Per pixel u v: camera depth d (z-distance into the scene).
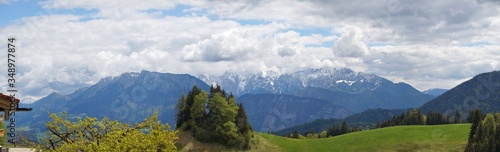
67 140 31.16
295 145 158.25
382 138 159.25
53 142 32.16
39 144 32.25
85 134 32.38
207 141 141.12
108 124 33.00
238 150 139.88
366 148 153.12
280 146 154.25
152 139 32.69
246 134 145.00
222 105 144.62
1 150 35.72
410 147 149.62
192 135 145.12
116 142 30.52
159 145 34.03
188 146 138.62
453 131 160.88
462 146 148.00
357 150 152.88
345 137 167.12
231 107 147.88
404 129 167.50
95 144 29.55
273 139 161.00
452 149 146.38
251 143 147.25
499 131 139.38
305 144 161.12
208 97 158.00
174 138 34.50
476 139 143.38
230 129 140.88
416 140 154.38
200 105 146.25
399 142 154.12
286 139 164.38
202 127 144.62
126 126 33.66
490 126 144.62
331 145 160.38
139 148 31.28
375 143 155.75
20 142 31.95
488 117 146.50
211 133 141.25
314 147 158.38
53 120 32.03
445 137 155.88
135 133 32.53
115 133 31.56
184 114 157.88
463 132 159.25
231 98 150.75
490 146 136.62
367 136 163.25
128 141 30.97
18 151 38.28
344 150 154.62
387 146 152.25
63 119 32.53
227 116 143.38
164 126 34.69
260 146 148.88
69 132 32.31
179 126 158.25
